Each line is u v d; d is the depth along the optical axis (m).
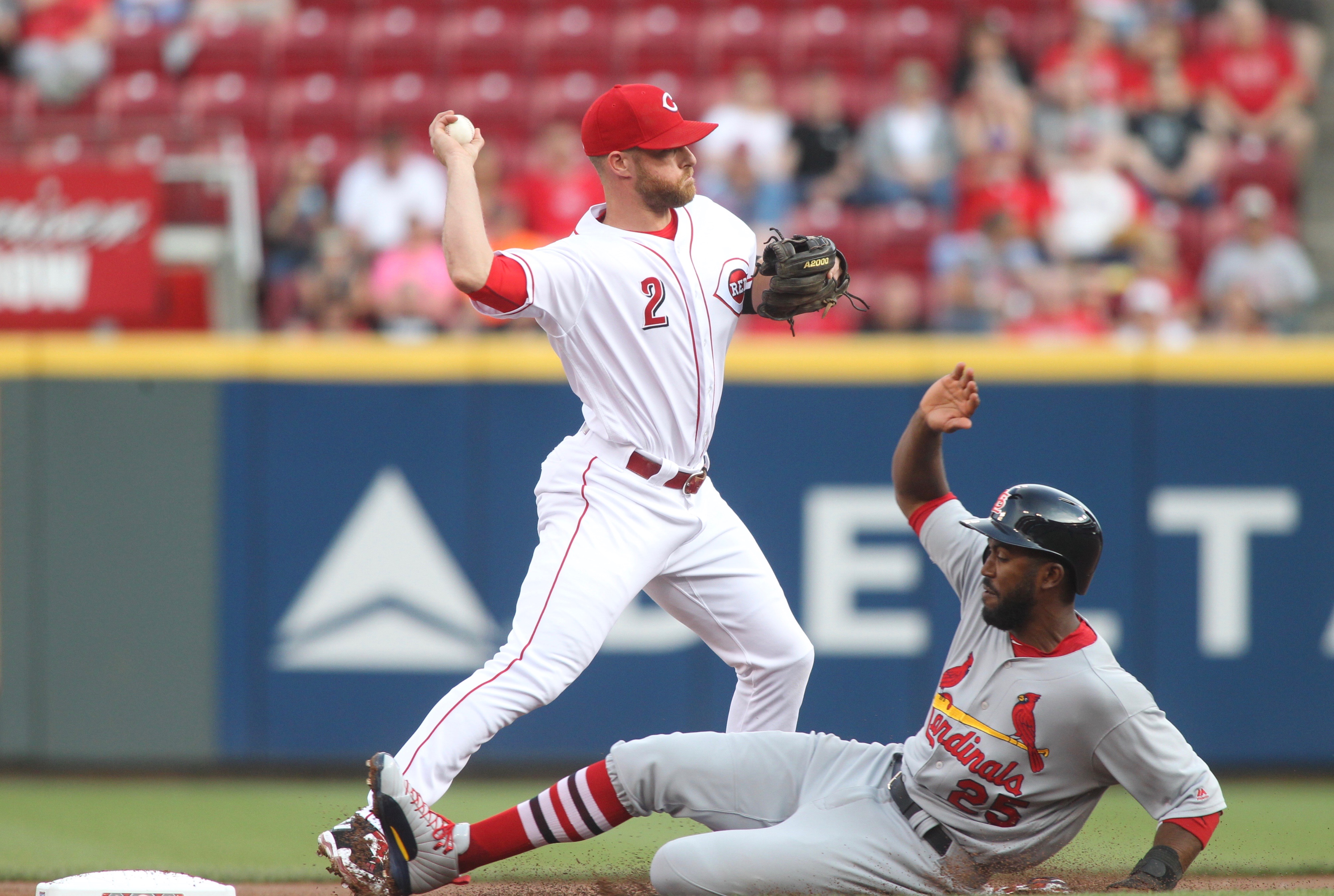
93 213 27.14
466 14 42.25
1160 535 25.39
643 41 40.69
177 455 25.55
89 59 40.06
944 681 12.83
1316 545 25.33
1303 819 22.11
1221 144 38.12
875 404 25.58
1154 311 30.06
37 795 24.47
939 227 34.03
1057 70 38.88
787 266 13.64
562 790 12.92
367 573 25.58
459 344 25.61
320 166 34.88
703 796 13.01
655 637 25.44
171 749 25.48
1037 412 25.48
